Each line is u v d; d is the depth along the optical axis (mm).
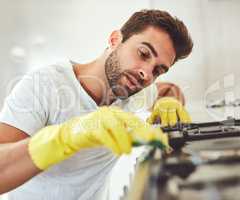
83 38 1049
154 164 368
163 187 296
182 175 324
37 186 777
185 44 856
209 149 458
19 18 1067
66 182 780
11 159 501
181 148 476
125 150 443
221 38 910
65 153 516
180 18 916
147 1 959
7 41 1078
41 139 518
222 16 903
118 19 1016
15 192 792
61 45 1068
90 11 1034
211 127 692
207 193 281
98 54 1052
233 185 294
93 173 815
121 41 807
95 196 856
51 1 1048
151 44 788
